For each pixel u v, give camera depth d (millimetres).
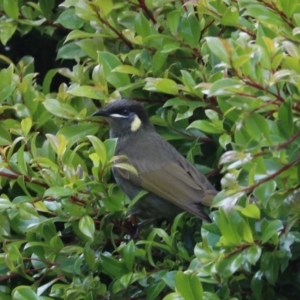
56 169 10031
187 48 10945
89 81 11500
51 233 10094
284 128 8328
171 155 11711
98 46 11523
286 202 8422
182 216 10891
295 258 10078
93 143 9750
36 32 13930
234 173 8711
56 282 10305
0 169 10203
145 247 10352
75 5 11094
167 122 11148
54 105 10812
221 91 8000
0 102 11086
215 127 10070
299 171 8305
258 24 9586
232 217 8766
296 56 8250
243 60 7887
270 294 9961
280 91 8367
